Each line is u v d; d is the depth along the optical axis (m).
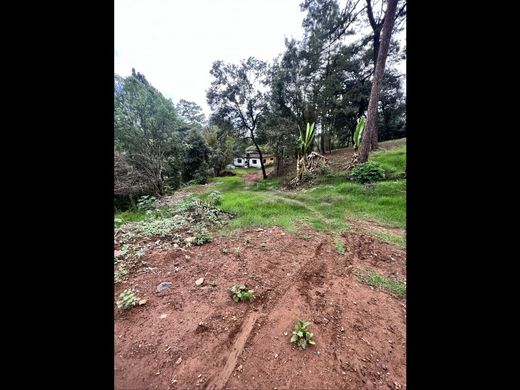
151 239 3.22
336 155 11.56
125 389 1.18
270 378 1.20
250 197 6.40
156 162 9.48
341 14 9.60
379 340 1.42
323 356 1.31
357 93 12.40
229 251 2.79
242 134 14.66
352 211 4.38
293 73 11.91
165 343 1.45
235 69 13.43
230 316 1.67
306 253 2.70
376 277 2.15
